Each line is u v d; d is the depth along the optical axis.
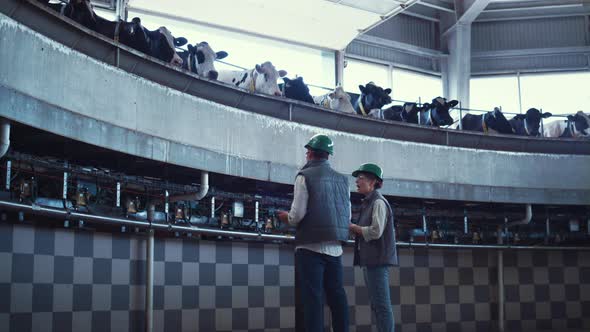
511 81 16.83
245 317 10.17
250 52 14.10
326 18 13.31
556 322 13.21
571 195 12.70
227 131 9.17
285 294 10.68
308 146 5.36
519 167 12.51
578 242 13.32
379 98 12.35
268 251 10.56
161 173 9.09
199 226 9.55
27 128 6.80
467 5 15.73
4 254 7.28
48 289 7.73
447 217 12.66
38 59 6.59
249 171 9.41
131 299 8.74
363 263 5.78
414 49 16.28
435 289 12.45
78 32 7.33
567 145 13.25
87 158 8.17
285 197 10.90
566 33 16.78
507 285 13.06
